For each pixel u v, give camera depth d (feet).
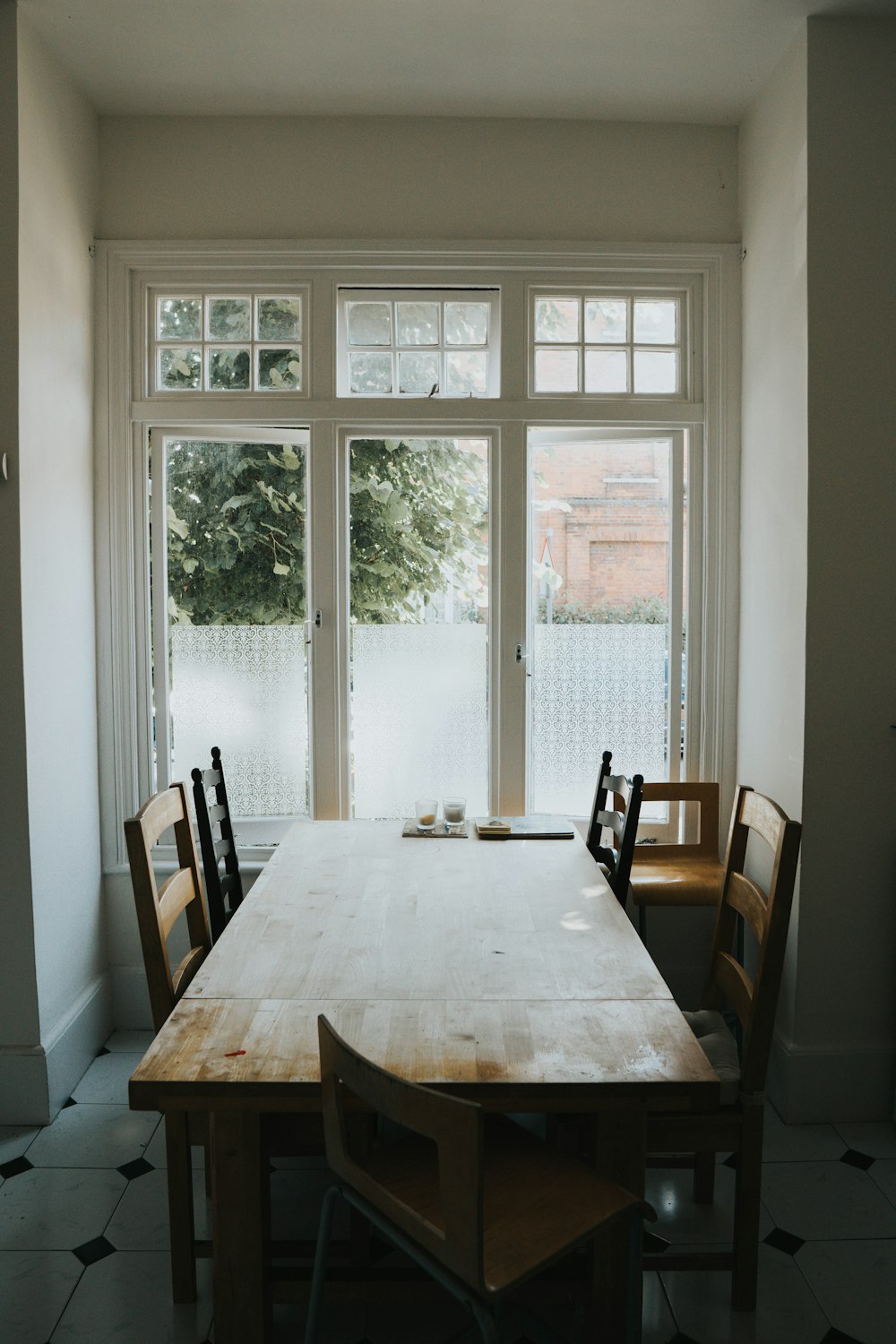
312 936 6.97
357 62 9.66
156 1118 9.11
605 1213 5.14
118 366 10.65
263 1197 5.80
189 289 10.91
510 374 10.89
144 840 6.72
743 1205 6.50
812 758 9.07
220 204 10.69
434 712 11.30
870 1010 9.23
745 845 7.73
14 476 8.66
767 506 10.05
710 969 7.77
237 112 10.61
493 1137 5.94
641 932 10.12
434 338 11.12
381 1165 5.65
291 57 9.57
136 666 10.94
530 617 11.33
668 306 11.12
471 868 8.66
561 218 10.79
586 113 10.66
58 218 9.57
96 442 10.58
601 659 11.34
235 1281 5.73
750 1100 6.46
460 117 10.72
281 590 11.17
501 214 10.76
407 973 6.31
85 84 10.05
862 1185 8.13
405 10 8.80
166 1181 8.10
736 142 10.87
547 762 11.41
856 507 8.99
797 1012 9.20
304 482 11.14
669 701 11.31
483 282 10.93
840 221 8.93
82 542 10.24
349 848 9.35
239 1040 5.37
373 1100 4.47
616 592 11.30
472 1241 4.18
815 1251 7.23
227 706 11.22
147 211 10.67
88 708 10.37
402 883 8.21
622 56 9.58
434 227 10.75
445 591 11.25
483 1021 5.61
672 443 11.16
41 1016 9.04
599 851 9.75
